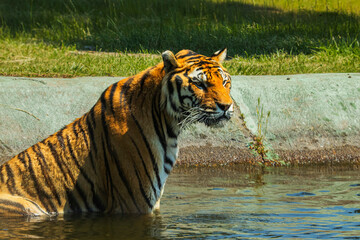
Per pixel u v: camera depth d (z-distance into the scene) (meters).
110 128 7.30
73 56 17.16
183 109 7.18
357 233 6.70
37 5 26.73
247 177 10.61
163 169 7.40
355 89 13.44
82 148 7.47
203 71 7.14
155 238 6.48
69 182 7.49
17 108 11.91
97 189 7.47
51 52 17.78
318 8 27.06
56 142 7.62
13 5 26.59
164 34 20.92
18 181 7.53
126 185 7.27
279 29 21.62
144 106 7.31
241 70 15.64
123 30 22.05
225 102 7.02
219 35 20.91
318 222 7.23
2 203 7.39
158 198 7.51
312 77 13.84
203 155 12.02
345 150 12.55
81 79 13.04
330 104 13.11
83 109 12.20
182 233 6.69
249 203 8.38
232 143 12.33
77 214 7.45
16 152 11.47
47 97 12.20
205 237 6.52
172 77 7.15
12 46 18.64
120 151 7.23
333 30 21.52
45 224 7.02
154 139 7.28
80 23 23.44
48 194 7.49
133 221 7.16
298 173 11.08
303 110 12.98
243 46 19.58
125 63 15.88
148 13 25.50
